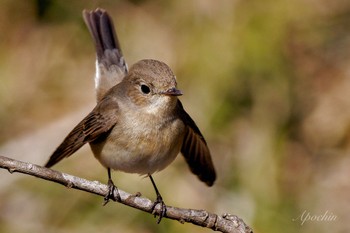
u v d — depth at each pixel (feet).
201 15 42.80
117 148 28.48
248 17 42.34
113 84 33.09
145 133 28.04
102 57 33.73
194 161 30.86
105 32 34.24
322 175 44.75
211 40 42.14
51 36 46.11
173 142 28.40
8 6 45.98
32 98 45.03
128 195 26.16
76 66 45.68
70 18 46.03
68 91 45.16
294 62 45.24
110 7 45.27
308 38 45.37
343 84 46.47
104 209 41.22
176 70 42.34
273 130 42.78
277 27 42.50
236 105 42.27
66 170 40.68
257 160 42.06
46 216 41.86
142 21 44.32
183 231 39.63
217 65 41.78
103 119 28.55
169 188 40.09
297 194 43.32
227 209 40.47
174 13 43.65
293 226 41.19
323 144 45.39
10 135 44.21
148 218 40.40
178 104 28.71
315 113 45.55
